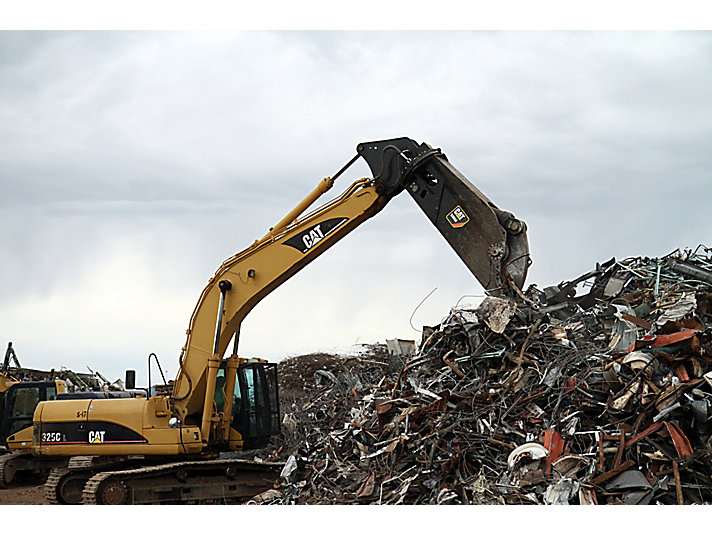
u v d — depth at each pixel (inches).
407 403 382.0
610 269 447.8
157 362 488.1
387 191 448.8
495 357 377.1
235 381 505.4
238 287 479.2
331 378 666.8
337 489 366.0
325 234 465.1
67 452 493.7
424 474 338.0
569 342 374.3
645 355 335.6
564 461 308.5
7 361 857.5
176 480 483.5
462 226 418.9
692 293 392.8
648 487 290.5
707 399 310.2
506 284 403.5
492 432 341.1
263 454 585.6
